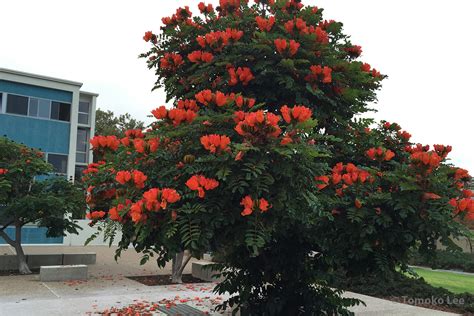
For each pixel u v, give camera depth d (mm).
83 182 4133
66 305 7781
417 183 3766
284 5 5121
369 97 4996
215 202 3264
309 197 3408
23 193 12234
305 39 4523
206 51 4797
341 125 4875
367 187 4043
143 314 6910
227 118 3564
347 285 7555
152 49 5164
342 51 5051
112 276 12203
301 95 4430
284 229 3971
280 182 3316
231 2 5359
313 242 4535
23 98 22578
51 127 23312
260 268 5020
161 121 4109
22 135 22453
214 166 3205
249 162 3152
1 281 10859
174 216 3068
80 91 26141
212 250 3820
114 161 3854
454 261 14805
